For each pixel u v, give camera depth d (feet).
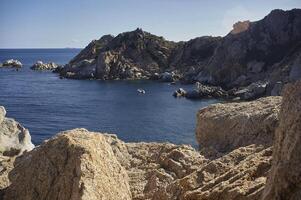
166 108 275.59
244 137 60.29
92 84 416.05
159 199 44.01
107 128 217.97
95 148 42.57
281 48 412.98
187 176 45.62
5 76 497.46
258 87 314.76
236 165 45.16
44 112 259.39
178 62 516.73
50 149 42.63
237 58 410.93
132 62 511.40
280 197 29.35
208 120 66.80
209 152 58.23
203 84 407.44
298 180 28.96
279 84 301.02
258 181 37.52
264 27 426.51
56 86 396.98
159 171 51.83
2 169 53.72
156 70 505.25
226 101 306.14
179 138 196.13
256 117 60.54
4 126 73.51
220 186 39.52
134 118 242.78
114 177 42.60
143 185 49.80
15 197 41.50
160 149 60.80
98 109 271.69
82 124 226.79
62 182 39.27
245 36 424.46
